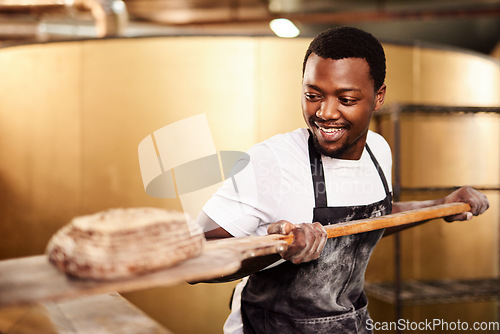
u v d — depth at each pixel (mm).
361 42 884
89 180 2693
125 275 541
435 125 2805
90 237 554
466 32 5109
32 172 2762
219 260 619
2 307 478
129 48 2645
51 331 706
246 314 1078
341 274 1044
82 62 2678
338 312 1060
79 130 2695
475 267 2928
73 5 3992
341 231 867
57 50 2703
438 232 2826
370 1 4652
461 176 2881
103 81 2664
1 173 2795
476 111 2178
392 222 985
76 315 776
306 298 1021
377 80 921
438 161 2826
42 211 2754
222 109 2625
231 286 2627
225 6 4777
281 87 2641
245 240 738
